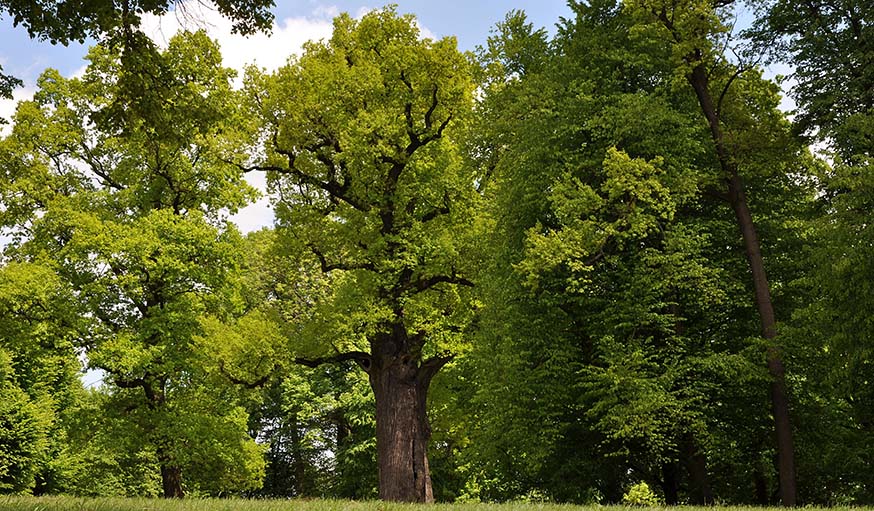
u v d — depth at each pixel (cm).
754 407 2030
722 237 2120
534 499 2278
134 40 1148
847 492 2166
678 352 1917
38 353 2256
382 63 2162
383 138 2080
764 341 1839
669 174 1930
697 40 1950
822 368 1930
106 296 2370
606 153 1992
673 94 2145
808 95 1995
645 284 1880
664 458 1825
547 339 1988
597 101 2039
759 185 2192
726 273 1959
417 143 2212
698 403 1917
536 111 2086
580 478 2031
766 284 1947
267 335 2208
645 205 1958
